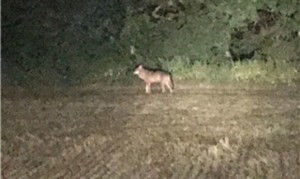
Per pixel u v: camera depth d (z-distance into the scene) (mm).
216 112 16062
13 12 20625
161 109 16453
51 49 20547
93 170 10773
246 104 17109
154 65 20578
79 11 20531
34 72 20469
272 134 13664
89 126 14422
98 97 18250
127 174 10523
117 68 20422
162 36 20578
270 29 20938
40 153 11969
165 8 20641
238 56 21016
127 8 20562
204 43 20531
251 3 20453
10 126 14406
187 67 20422
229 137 13352
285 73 20500
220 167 10953
